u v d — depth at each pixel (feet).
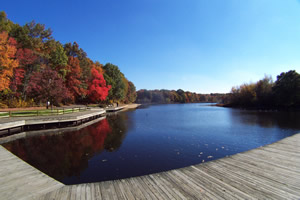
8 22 82.79
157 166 23.38
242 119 76.74
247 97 177.99
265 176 13.00
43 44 95.40
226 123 64.75
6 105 73.87
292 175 13.10
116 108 135.44
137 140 38.06
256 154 18.25
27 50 76.95
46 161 25.29
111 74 174.60
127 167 23.02
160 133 45.85
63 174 20.92
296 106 131.13
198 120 75.15
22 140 37.27
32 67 83.87
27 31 81.92
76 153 28.91
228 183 11.96
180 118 83.30
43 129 49.34
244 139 39.01
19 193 10.82
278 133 45.47
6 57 61.00
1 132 40.98
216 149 31.30
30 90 72.13
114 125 59.88
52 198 10.21
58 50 99.71
